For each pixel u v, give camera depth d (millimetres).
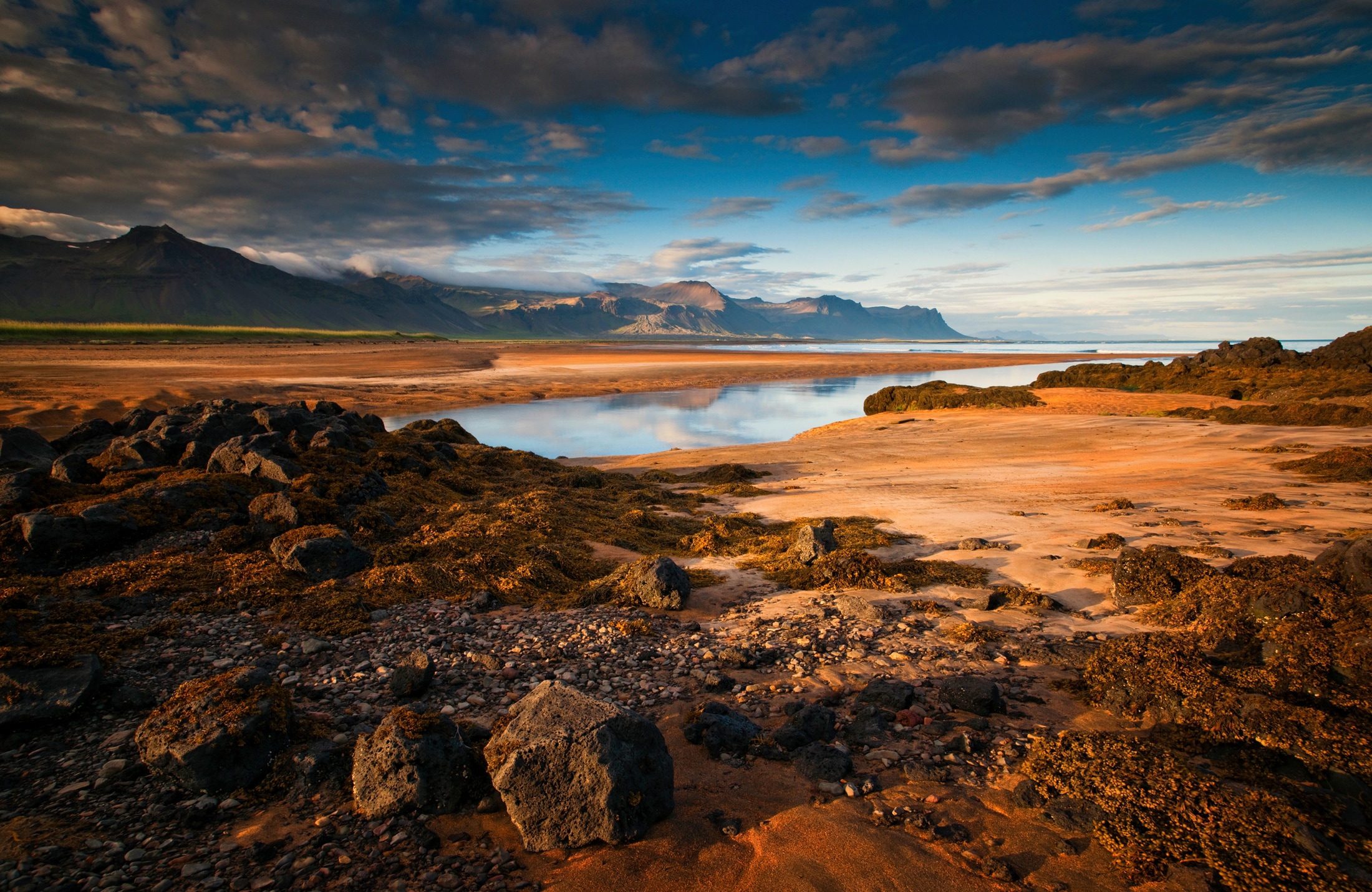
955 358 162250
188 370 83312
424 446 23891
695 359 148500
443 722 6105
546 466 27094
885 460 31578
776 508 21734
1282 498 17203
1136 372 51969
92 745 6789
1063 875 4777
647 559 12539
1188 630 8312
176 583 11281
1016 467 27125
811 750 6508
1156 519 15930
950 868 4910
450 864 5117
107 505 12734
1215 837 4902
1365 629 6602
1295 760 5727
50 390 57375
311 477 16078
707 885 4797
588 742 5281
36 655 7691
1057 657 8820
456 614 11211
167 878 4898
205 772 5910
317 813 5801
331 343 190875
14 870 4895
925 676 8633
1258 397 40562
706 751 6758
